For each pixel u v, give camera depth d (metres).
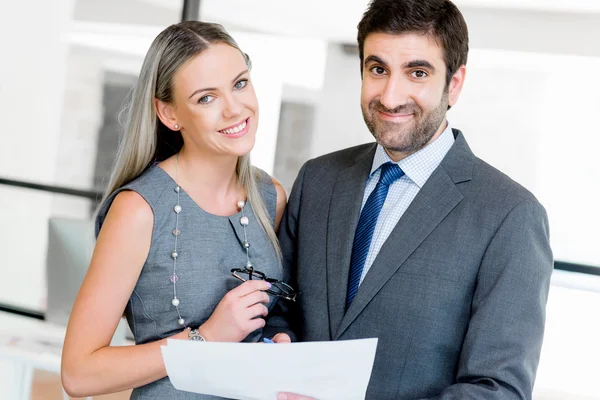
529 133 3.23
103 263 1.46
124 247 1.46
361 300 1.49
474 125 3.32
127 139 1.59
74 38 4.09
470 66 3.30
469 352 1.38
